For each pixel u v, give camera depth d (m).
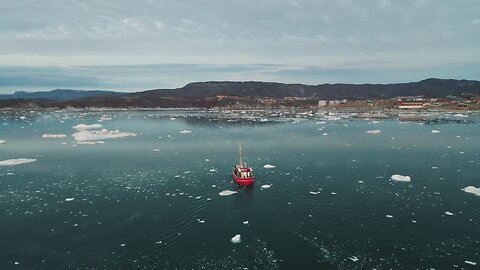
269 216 34.81
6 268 25.78
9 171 54.97
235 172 48.38
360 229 31.38
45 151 74.12
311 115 188.25
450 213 34.12
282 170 53.22
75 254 27.75
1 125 135.75
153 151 72.81
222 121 151.75
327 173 50.84
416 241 28.84
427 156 62.38
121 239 30.25
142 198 40.72
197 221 33.91
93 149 76.12
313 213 35.41
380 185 44.06
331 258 26.52
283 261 26.23
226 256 27.14
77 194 42.44
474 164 55.09
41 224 33.50
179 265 25.97
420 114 175.25
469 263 25.34
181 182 47.25
